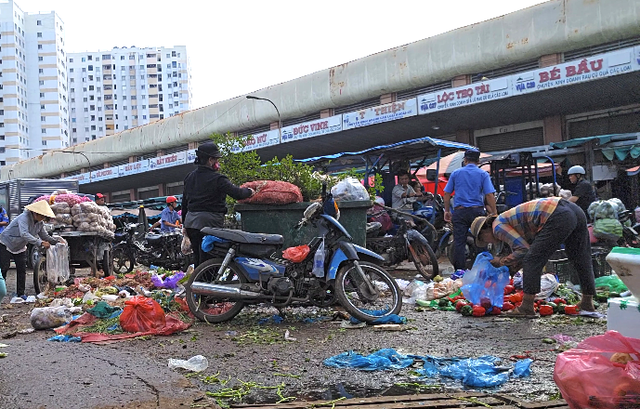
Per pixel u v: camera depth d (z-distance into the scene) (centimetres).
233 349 479
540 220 573
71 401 342
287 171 769
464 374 375
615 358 265
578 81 2042
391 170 1229
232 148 838
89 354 468
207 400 343
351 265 582
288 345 489
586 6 2277
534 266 576
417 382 374
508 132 2773
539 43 2419
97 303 662
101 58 17062
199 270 617
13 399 347
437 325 560
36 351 482
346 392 358
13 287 1077
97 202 1248
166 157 4406
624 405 252
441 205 1079
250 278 600
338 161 1367
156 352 475
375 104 3212
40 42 13275
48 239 909
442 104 2464
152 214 2238
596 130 2489
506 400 330
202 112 4369
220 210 667
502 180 1330
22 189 1767
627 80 2019
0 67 12506
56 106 13325
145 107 17000
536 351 443
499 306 611
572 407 271
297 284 592
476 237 629
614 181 2158
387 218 985
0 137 12456
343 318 604
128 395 352
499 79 2269
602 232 953
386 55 3025
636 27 2167
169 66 17150
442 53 2772
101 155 5588
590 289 588
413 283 755
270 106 3738
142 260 1296
